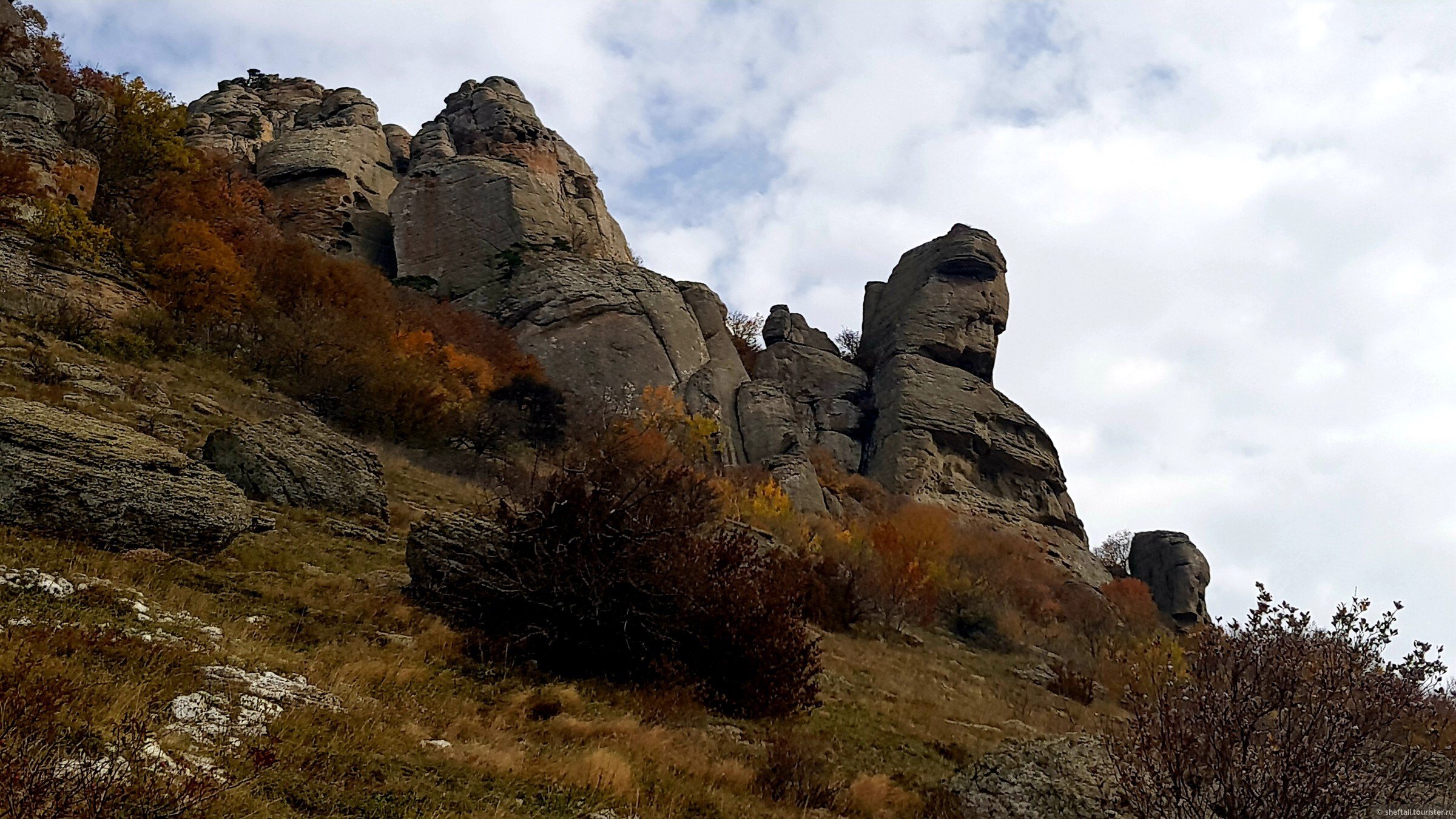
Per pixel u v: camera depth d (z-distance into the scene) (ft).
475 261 187.52
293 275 117.91
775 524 105.50
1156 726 24.40
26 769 14.23
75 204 86.33
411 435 92.68
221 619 28.35
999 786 32.89
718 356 189.98
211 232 102.47
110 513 31.83
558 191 229.04
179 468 35.81
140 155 113.39
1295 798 21.84
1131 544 218.18
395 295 147.13
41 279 74.54
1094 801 30.91
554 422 128.16
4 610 21.85
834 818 28.14
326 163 205.98
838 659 58.65
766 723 37.35
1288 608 24.06
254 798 16.81
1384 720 22.22
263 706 21.74
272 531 42.78
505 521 40.68
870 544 118.01
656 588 38.52
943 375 206.08
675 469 49.26
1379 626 23.22
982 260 228.02
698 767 28.58
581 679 35.73
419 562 39.42
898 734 41.86
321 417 83.82
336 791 18.48
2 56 107.65
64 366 56.80
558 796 22.18
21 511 29.99
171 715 19.43
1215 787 23.18
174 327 82.07
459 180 197.77
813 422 203.72
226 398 71.10
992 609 111.75
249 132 233.35
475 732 26.02
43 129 90.27
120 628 23.53
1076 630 122.21
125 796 14.83
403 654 31.48
